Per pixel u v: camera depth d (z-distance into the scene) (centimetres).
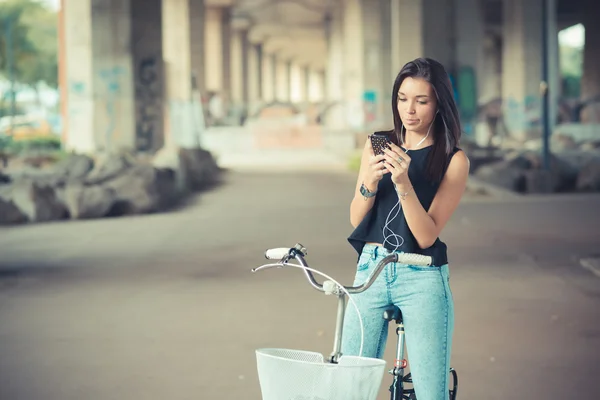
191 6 7356
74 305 1106
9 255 1592
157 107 4203
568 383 737
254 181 3709
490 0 9600
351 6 6894
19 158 3656
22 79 10588
